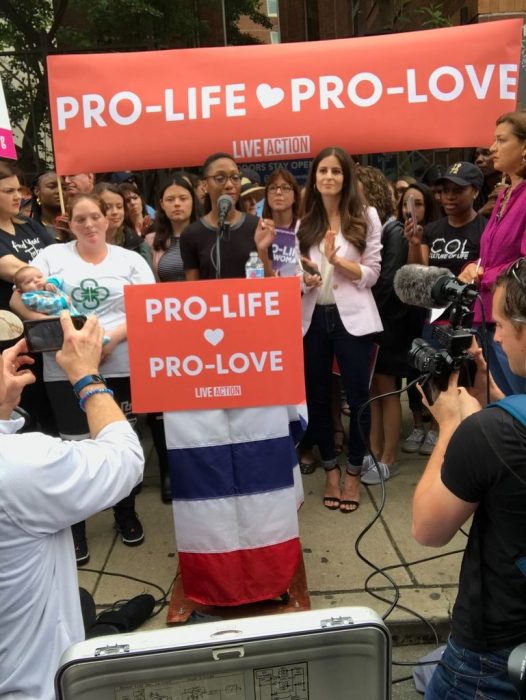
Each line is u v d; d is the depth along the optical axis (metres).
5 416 1.41
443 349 1.49
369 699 1.23
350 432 3.33
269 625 1.19
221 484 2.39
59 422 2.88
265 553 2.44
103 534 3.25
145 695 1.17
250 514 2.42
